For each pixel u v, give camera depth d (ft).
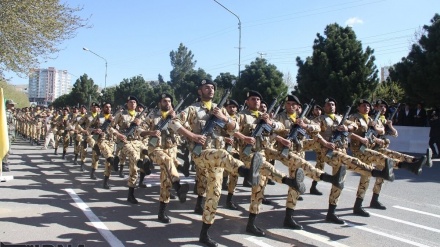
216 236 18.86
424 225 21.18
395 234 19.58
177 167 22.45
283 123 22.47
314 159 48.67
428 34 60.49
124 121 28.81
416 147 55.42
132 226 20.06
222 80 102.99
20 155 50.26
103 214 22.17
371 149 24.98
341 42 69.82
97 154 33.40
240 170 16.52
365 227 20.72
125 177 34.50
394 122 59.21
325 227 20.67
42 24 48.57
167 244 17.48
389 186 32.14
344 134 22.62
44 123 67.26
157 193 28.04
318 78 71.00
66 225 19.90
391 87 77.71
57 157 48.65
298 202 26.27
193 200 26.25
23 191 27.81
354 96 66.23
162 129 21.53
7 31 46.73
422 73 58.08
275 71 90.07
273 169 18.40
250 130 21.12
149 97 130.00
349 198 27.55
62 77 359.05
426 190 30.60
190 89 122.93
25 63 51.34
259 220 21.88
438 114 53.31
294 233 19.58
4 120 22.76
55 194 27.12
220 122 18.75
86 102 156.76
